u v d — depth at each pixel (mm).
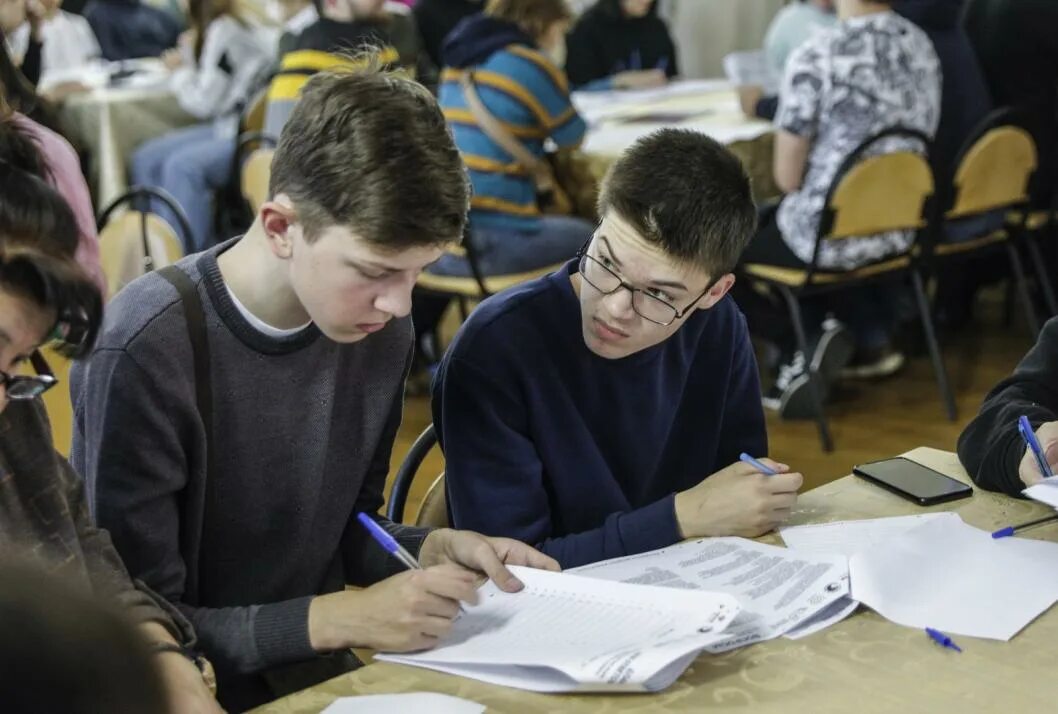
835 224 2938
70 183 1848
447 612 1039
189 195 4035
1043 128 3623
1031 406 1409
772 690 930
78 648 400
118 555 1125
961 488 1336
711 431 1553
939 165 3414
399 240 1037
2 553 484
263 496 1262
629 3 5164
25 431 1038
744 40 6359
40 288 793
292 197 1069
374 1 3396
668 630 988
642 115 3809
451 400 1393
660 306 1326
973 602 1074
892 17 2998
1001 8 3619
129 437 1146
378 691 953
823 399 3182
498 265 3113
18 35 3982
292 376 1238
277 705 934
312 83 1117
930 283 3891
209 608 1234
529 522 1366
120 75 4625
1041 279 3600
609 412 1444
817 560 1153
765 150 3379
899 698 914
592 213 3342
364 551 1349
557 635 1007
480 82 3072
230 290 1203
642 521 1296
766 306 3463
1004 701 907
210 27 4270
